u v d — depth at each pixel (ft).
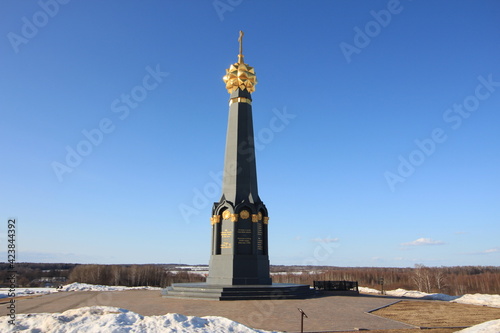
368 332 52.42
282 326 55.62
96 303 80.02
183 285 96.73
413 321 60.08
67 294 105.29
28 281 236.84
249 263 95.61
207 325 47.67
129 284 257.75
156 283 265.54
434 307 76.02
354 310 70.95
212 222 101.40
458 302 87.15
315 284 103.40
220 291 85.87
